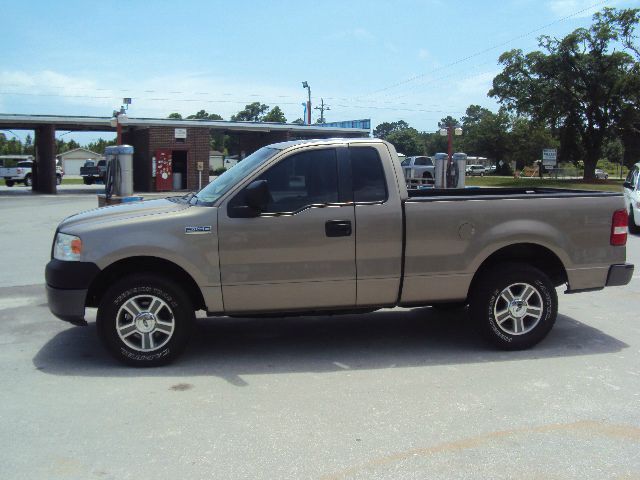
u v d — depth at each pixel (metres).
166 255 5.25
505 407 4.48
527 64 53.78
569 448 3.84
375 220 5.50
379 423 4.21
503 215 5.74
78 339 6.28
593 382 5.02
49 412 4.40
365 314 7.38
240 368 5.38
